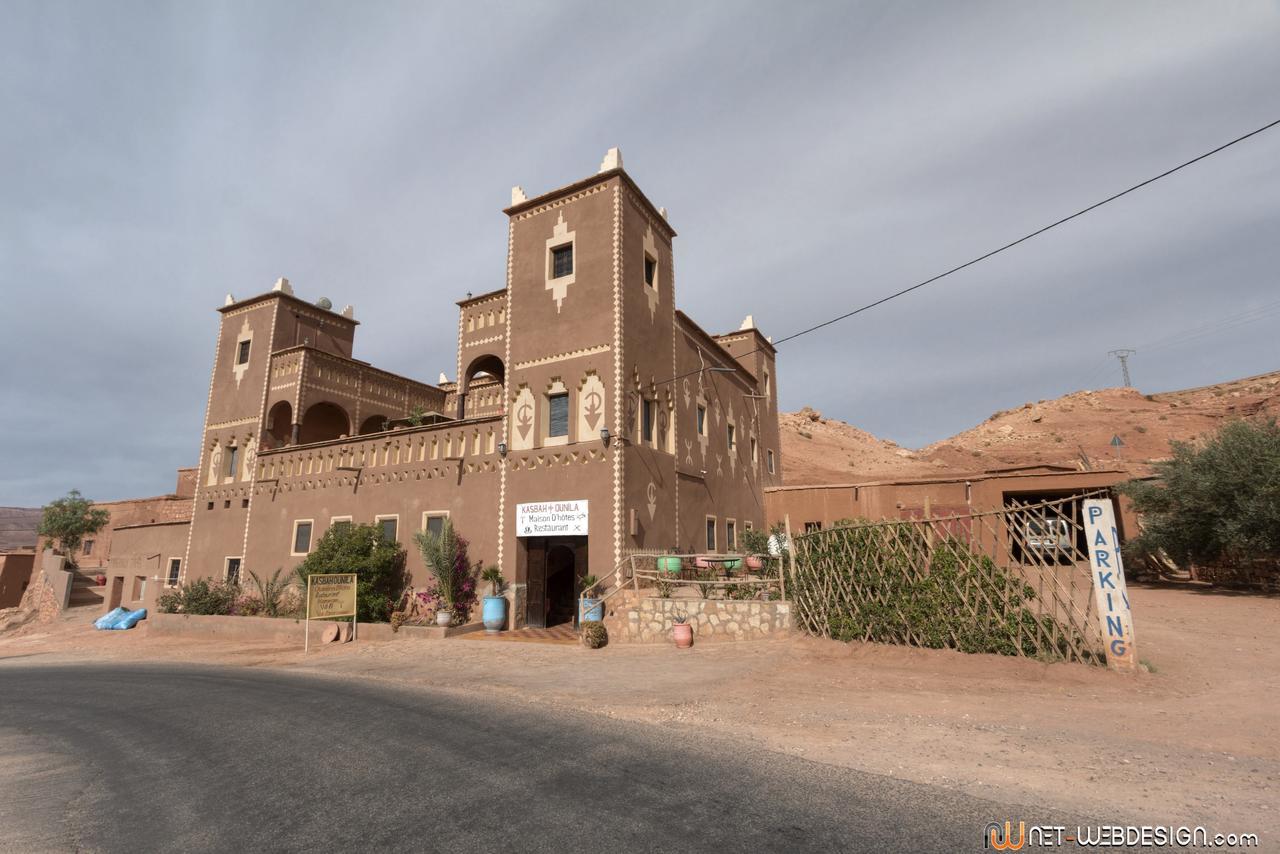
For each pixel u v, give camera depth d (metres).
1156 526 19.55
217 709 9.43
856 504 26.42
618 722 7.61
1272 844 3.81
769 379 33.22
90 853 4.30
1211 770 5.08
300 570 21.00
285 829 4.56
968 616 9.76
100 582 37.19
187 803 5.27
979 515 10.02
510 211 20.34
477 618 17.72
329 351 29.23
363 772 5.88
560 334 18.38
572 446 17.33
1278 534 15.73
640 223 19.64
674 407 20.52
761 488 29.77
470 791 5.20
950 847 3.91
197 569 26.61
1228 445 17.00
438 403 33.00
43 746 7.70
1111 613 8.52
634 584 15.44
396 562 20.03
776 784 5.16
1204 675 8.29
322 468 23.38
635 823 4.40
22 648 24.50
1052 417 81.88
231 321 29.20
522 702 9.04
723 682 9.48
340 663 14.09
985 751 5.78
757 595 13.60
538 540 17.91
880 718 7.07
